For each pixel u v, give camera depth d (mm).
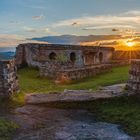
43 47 43438
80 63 49875
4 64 18484
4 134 13766
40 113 17328
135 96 18859
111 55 59969
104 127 15266
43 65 33562
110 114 16875
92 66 38094
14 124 14945
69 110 18219
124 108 17641
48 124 15625
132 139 13633
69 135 14141
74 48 49062
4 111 17062
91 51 53250
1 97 18391
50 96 20297
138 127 14602
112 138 13789
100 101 18656
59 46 46250
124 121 15727
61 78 30000
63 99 19141
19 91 21328
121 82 26297
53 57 45500
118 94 19312
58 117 16828
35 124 15438
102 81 27781
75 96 19844
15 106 18062
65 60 44188
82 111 18000
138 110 16953
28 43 43062
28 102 19125
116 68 42500
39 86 26328
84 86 25078
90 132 14555
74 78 31156
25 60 43688
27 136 13867
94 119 16625
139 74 18938
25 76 33469
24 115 16703
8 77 18641
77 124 15719
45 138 13703
